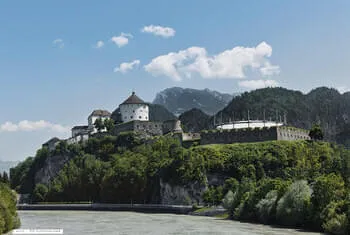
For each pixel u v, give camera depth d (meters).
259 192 153.00
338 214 113.62
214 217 177.38
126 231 129.88
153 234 121.00
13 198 152.50
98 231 131.38
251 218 151.50
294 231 119.25
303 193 130.25
